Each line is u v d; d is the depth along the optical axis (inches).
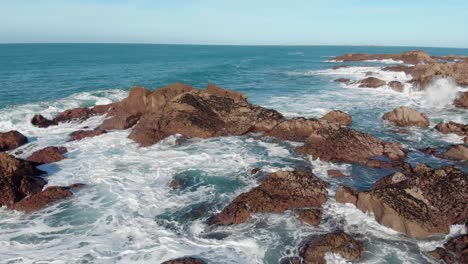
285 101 1162.0
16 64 2455.7
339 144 650.8
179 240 398.3
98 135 783.1
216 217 442.6
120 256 367.6
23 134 810.8
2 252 374.6
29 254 371.6
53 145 731.4
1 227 426.3
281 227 417.4
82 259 362.0
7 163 522.0
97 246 385.4
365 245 384.2
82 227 425.1
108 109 956.6
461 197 439.5
